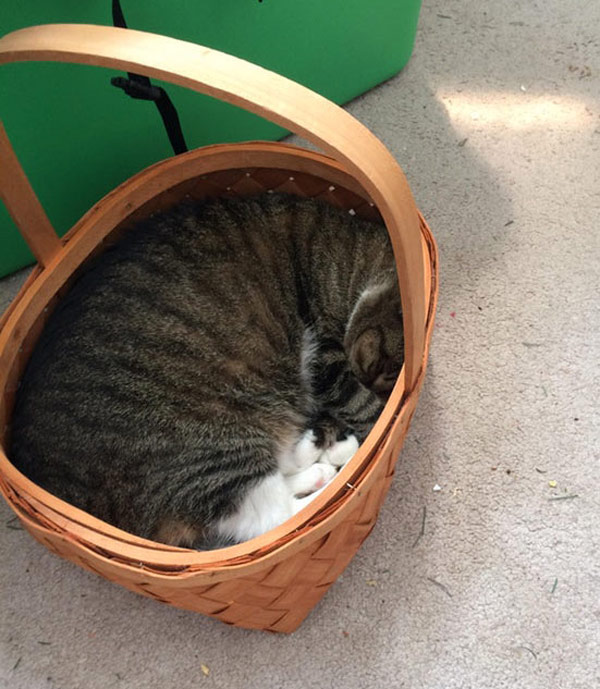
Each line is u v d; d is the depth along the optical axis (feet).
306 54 2.41
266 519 1.86
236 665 1.78
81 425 1.67
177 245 1.91
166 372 1.76
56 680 1.78
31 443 1.68
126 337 1.76
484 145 2.60
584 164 2.54
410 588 1.86
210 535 1.83
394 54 2.67
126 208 1.95
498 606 1.82
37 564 1.95
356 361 2.00
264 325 1.95
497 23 2.91
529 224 2.42
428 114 2.69
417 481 2.01
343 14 2.37
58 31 1.26
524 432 2.07
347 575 1.88
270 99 1.12
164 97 1.85
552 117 2.66
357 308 2.01
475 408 2.12
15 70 1.83
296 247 2.05
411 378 1.57
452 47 2.86
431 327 1.69
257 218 2.03
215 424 1.80
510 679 1.73
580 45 2.83
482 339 2.23
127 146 2.23
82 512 1.50
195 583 1.43
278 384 1.98
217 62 1.15
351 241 2.04
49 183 2.18
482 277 2.33
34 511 1.51
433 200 2.49
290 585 1.59
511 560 1.88
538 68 2.78
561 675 1.73
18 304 1.82
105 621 1.86
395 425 1.55
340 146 1.13
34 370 1.75
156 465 1.71
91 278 1.86
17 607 1.89
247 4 2.10
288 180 2.11
